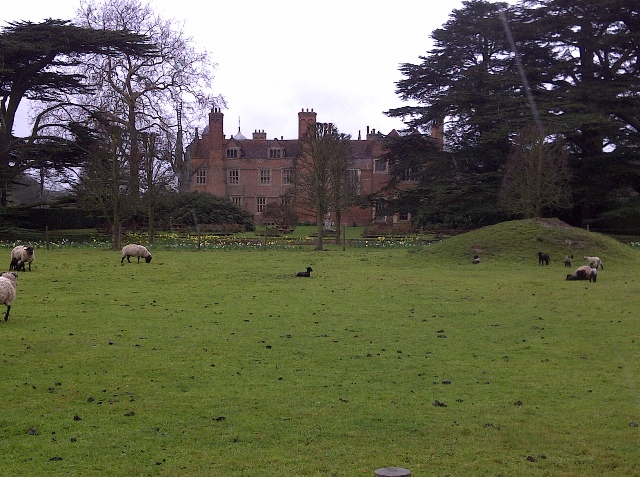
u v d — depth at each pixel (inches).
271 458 319.9
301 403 399.5
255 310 730.2
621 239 2046.0
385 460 319.0
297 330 617.6
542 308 754.8
